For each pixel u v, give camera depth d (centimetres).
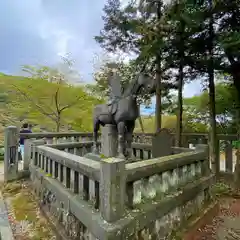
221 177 468
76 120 1100
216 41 361
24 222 259
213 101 460
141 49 466
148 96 618
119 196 163
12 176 430
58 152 276
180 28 399
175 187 240
